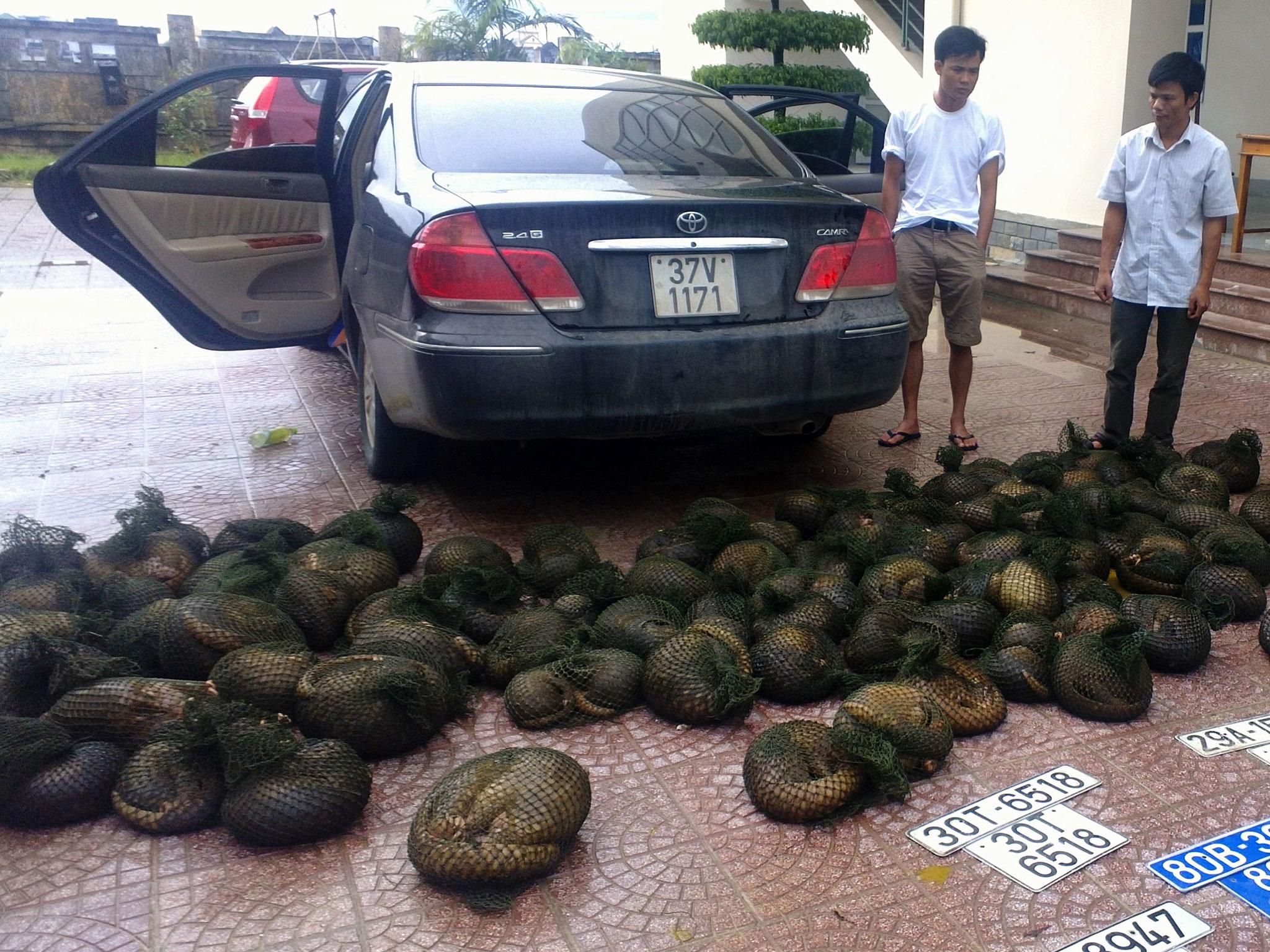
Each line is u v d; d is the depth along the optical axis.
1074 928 2.38
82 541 4.03
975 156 5.67
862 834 2.71
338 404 6.75
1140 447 5.06
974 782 2.93
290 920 2.43
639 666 3.34
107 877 2.58
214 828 2.76
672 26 19.20
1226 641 3.73
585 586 3.85
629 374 4.24
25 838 2.72
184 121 23.73
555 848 2.52
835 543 4.10
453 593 3.72
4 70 22.77
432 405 4.24
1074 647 3.27
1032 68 11.21
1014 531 4.13
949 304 5.81
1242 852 2.61
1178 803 2.81
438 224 4.15
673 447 5.99
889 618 3.45
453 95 5.20
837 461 5.72
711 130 5.37
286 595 3.70
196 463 5.64
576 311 4.19
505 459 5.73
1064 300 9.62
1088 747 3.08
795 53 16.58
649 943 2.36
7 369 7.64
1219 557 3.91
